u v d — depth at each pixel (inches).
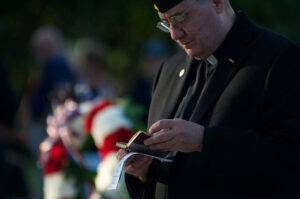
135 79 514.3
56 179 308.7
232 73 202.7
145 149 200.2
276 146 196.4
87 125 299.3
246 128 199.9
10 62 559.5
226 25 203.6
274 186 199.0
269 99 198.5
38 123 477.1
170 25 200.5
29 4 560.7
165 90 216.8
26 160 377.4
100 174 295.4
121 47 578.6
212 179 200.8
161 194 207.2
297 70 199.5
